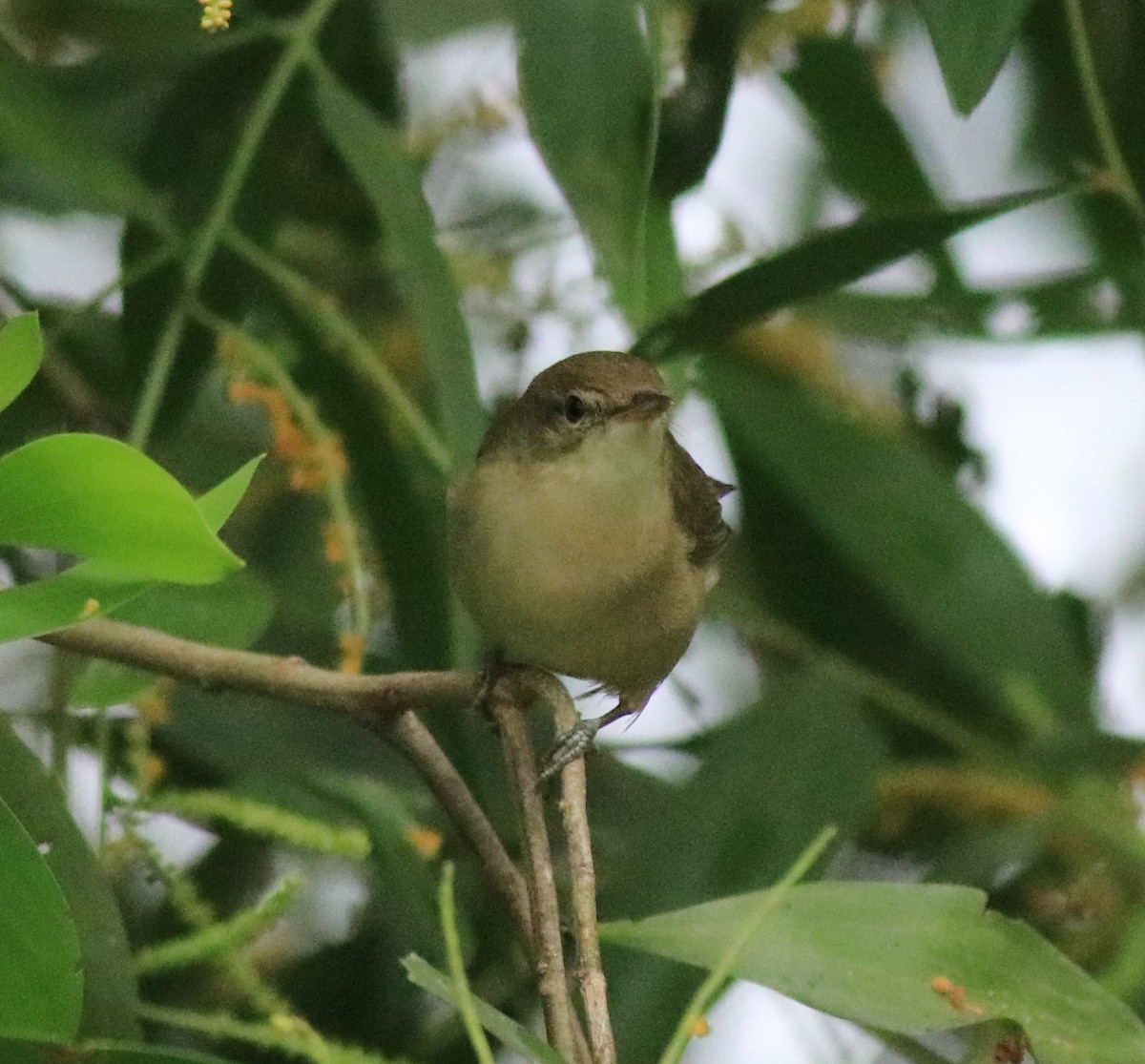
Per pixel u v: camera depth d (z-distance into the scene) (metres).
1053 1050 4.73
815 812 6.96
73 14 7.72
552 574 7.05
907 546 7.85
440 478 7.48
